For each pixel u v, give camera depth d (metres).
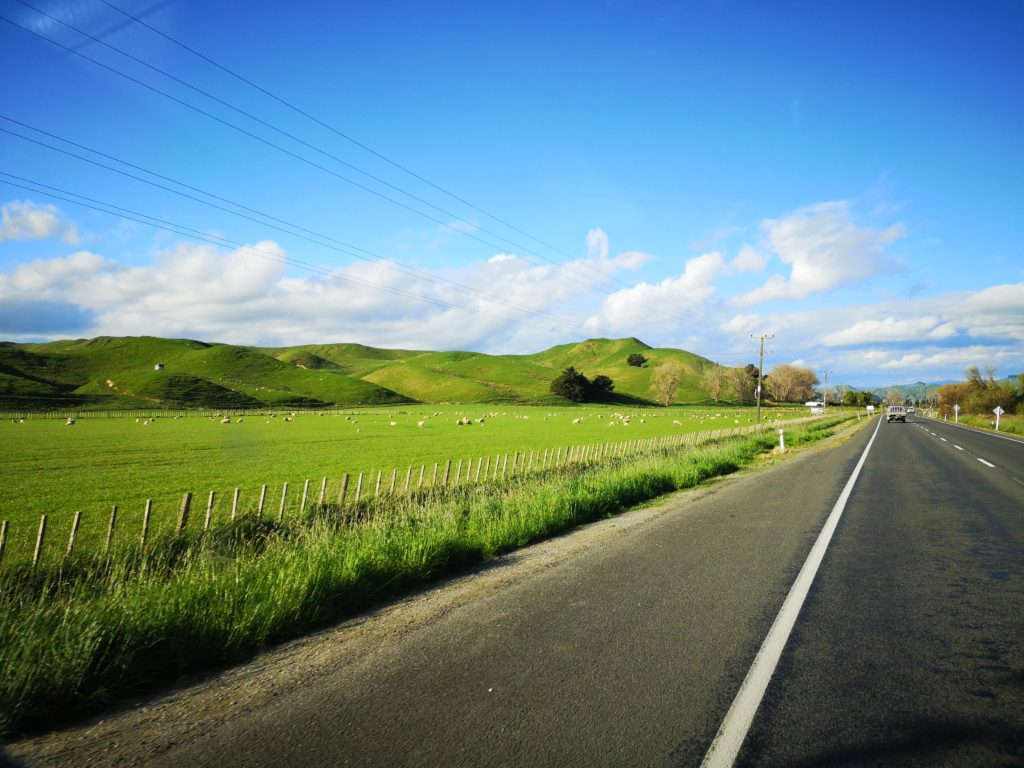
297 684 4.39
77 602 5.77
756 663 4.60
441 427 72.88
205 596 5.89
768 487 15.76
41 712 4.02
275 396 161.62
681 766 3.26
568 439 52.22
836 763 3.29
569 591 6.54
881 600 6.18
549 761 3.32
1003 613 5.80
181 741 3.66
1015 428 49.31
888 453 27.03
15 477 26.80
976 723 3.72
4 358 193.00
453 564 8.02
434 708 3.94
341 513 12.17
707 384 186.00
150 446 44.00
